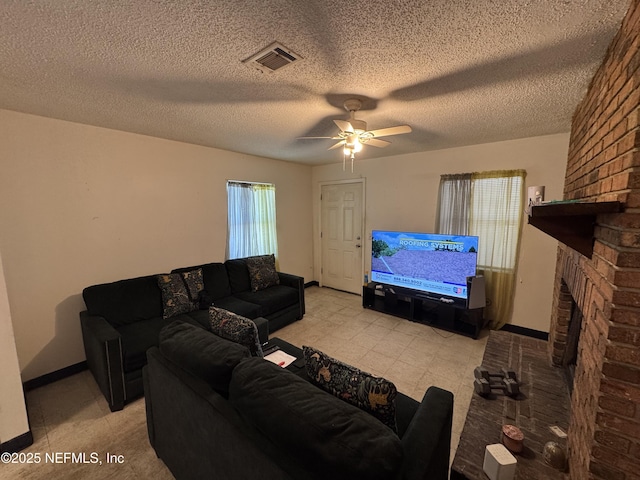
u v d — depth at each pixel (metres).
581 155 1.82
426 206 3.92
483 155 3.38
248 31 1.22
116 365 2.05
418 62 1.48
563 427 1.59
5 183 2.20
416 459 1.02
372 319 3.79
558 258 2.29
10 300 2.26
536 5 1.05
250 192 4.15
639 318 0.93
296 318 3.72
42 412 2.07
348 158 4.43
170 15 1.11
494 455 1.29
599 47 1.31
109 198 2.77
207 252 3.67
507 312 3.34
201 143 3.38
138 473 1.61
